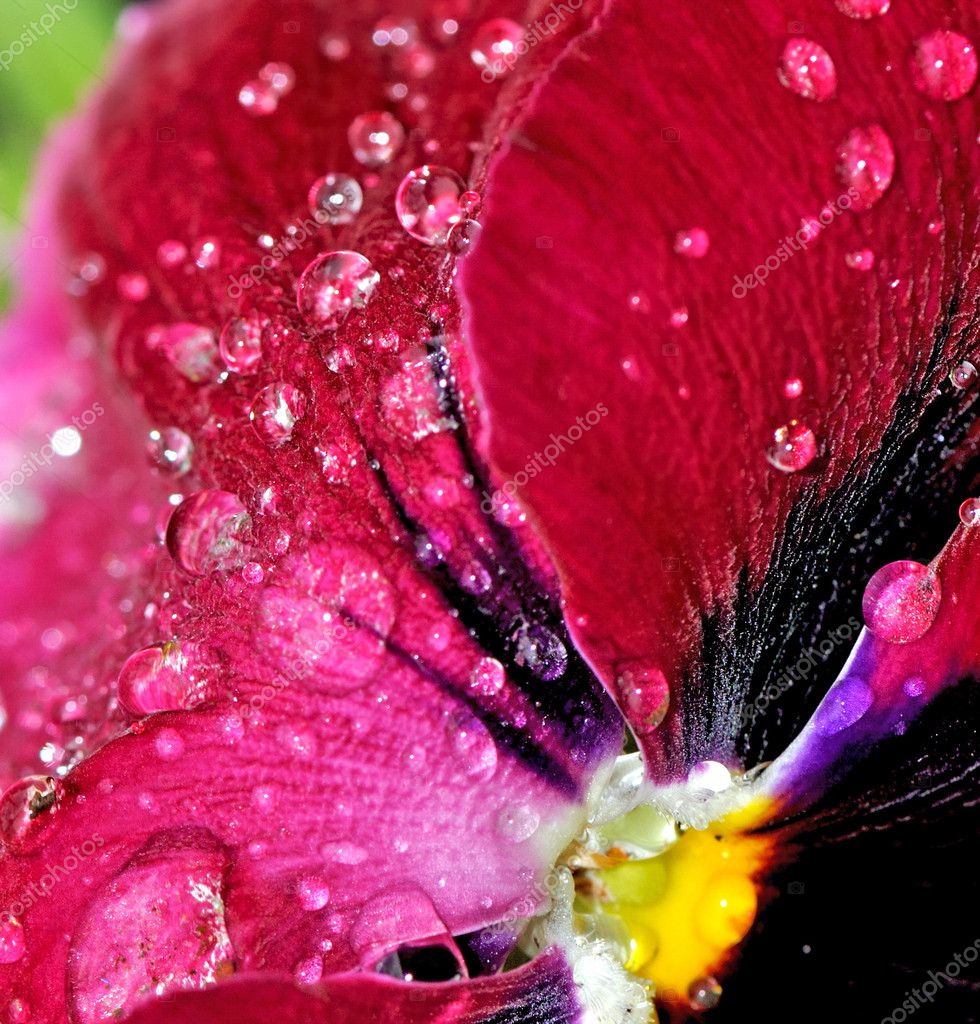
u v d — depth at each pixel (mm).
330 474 130
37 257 156
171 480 140
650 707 130
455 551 130
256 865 128
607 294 126
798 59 128
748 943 135
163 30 153
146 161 148
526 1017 130
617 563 128
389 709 130
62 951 126
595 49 127
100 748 129
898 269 129
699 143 127
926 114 129
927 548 134
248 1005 124
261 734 128
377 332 131
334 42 148
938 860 133
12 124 161
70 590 151
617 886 135
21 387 156
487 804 131
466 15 146
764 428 129
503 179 127
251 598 129
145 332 144
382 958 129
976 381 133
